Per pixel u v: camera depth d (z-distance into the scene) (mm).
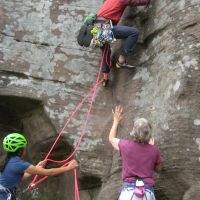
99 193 6953
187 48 6398
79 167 7227
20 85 7582
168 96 6375
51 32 7785
